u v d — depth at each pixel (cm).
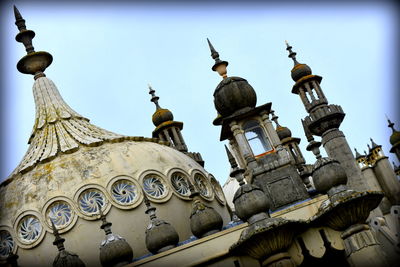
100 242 2825
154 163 3086
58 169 3002
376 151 4106
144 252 2831
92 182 2928
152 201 2944
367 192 2533
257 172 2948
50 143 3203
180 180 3100
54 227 2627
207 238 2625
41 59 3688
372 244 2556
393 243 3059
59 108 3447
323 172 2631
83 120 3428
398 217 3256
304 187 2916
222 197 3316
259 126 3114
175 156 3222
